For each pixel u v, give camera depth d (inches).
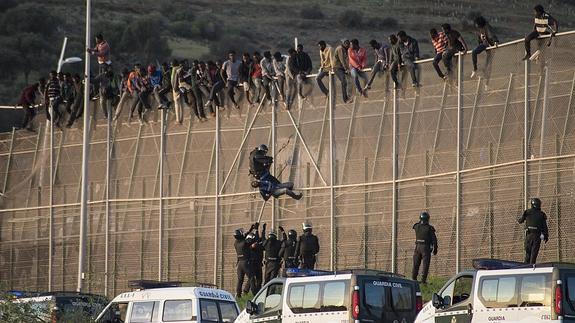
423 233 3715.6
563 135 3747.5
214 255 4781.0
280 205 4591.5
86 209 4963.1
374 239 4276.6
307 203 4500.5
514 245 3833.7
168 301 3253.0
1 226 5531.5
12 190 5531.5
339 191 4404.5
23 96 5516.7
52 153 5383.9
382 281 2908.5
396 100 4254.4
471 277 2805.1
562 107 3759.8
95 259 5182.1
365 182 4328.3
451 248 4037.9
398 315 2908.5
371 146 4328.3
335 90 4456.2
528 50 3855.8
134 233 5068.9
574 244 3676.2
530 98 3855.8
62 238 5315.0
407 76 4224.9
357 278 2886.3
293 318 2982.3
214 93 4805.6
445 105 4104.3
